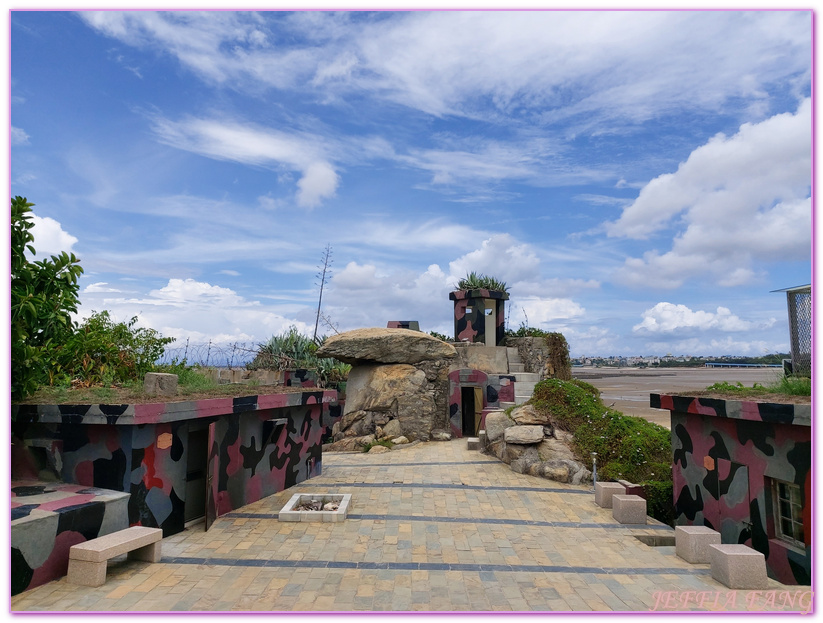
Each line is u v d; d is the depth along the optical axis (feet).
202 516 26.78
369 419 51.98
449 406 53.93
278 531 24.72
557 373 65.77
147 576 19.21
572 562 21.39
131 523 21.74
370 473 38.04
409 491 32.78
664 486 31.27
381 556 21.70
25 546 17.72
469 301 67.15
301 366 66.74
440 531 25.09
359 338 53.16
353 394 53.88
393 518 27.09
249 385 36.09
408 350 53.83
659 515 30.55
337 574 19.72
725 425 24.31
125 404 22.04
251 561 20.90
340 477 36.76
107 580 18.75
